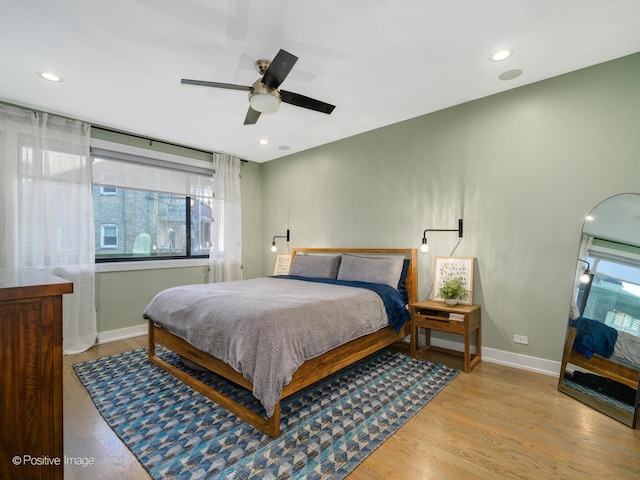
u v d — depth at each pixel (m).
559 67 2.51
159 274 4.10
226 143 4.33
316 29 2.01
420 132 3.47
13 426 0.88
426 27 1.99
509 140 2.89
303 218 4.73
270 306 2.09
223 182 4.72
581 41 2.16
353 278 3.52
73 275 3.32
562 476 1.51
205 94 2.89
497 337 2.95
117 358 3.08
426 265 3.43
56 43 2.16
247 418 1.95
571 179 2.59
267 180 5.32
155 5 1.80
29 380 0.91
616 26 2.00
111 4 1.79
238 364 1.86
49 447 0.94
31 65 2.43
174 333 2.56
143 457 1.65
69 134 3.34
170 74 2.57
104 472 1.55
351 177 4.12
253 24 1.96
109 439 1.81
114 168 3.78
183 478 1.50
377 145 3.84
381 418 2.00
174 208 4.38
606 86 2.44
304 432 1.85
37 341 0.92
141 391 2.39
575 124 2.57
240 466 1.58
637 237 2.15
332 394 2.32
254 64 2.42
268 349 1.81
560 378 2.41
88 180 3.46
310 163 4.62
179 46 2.20
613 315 2.19
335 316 2.30
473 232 3.11
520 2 1.79
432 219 3.38
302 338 1.98
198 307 2.39
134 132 3.86
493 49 2.24
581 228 2.54
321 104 2.47
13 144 3.02
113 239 3.87
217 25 1.97
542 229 2.72
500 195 2.95
